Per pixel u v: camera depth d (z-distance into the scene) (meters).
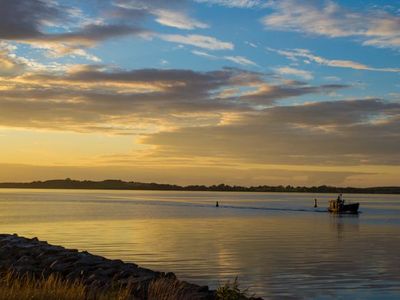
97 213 110.94
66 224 76.19
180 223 82.94
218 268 34.75
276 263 37.53
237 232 66.69
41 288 14.90
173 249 45.47
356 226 81.62
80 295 14.28
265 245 50.44
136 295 17.16
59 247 30.88
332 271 34.22
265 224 84.25
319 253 44.19
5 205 153.00
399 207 181.75
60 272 22.59
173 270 33.62
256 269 34.53
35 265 24.48
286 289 28.19
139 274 22.08
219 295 17.19
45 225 73.75
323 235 63.75
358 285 29.59
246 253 43.31
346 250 46.78
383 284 29.95
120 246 47.38
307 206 180.25
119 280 20.41
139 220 88.75
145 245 48.50
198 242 52.16
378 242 55.19
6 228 67.81
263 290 27.81
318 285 29.41
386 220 98.44
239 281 30.08
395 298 26.52
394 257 41.75
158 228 71.25
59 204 166.38
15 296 13.48
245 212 127.50
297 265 36.72
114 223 79.94
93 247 46.44
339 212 128.38
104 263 24.62
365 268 35.69
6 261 25.45
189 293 18.28
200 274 32.25
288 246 49.78
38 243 32.91
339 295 27.00
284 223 87.50
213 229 71.25
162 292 17.00
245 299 18.16
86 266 23.66
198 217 101.81
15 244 31.34
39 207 139.88
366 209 160.62
